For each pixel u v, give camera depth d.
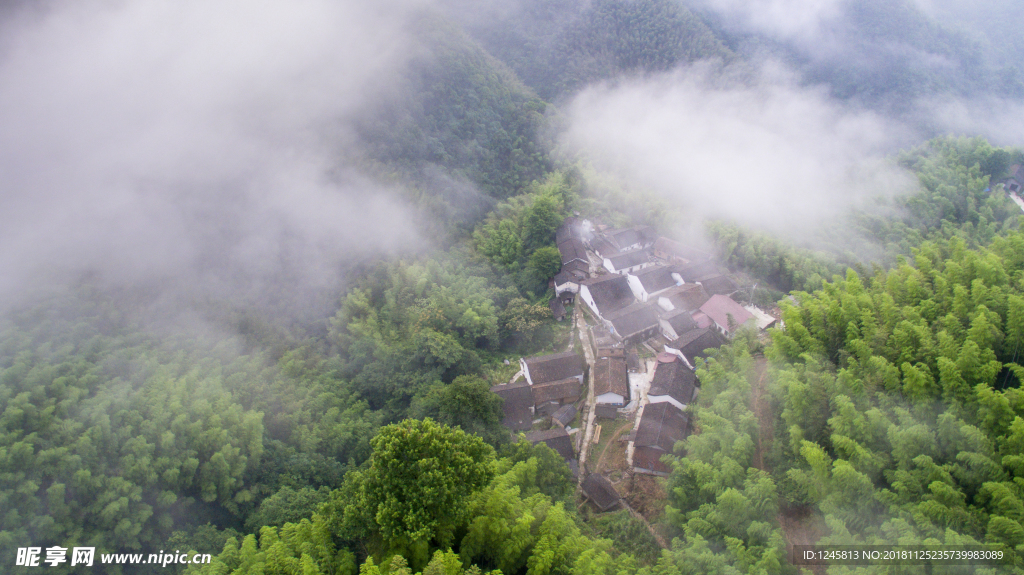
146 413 51.62
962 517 34.84
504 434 57.03
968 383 42.25
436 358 69.88
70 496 43.84
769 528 40.03
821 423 44.91
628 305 80.56
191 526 46.62
